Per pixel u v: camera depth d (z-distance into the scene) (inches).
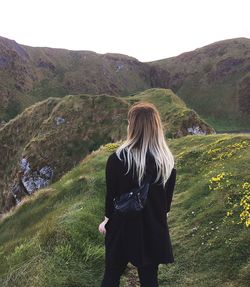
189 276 343.6
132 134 211.5
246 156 637.3
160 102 3152.1
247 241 363.9
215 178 553.6
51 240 380.5
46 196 798.5
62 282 312.5
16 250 384.8
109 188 210.8
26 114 3538.4
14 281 321.4
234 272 330.0
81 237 389.7
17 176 2874.0
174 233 445.1
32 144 2997.0
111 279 219.1
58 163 2864.2
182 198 561.6
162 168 208.7
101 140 2960.1
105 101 3230.8
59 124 3142.2
